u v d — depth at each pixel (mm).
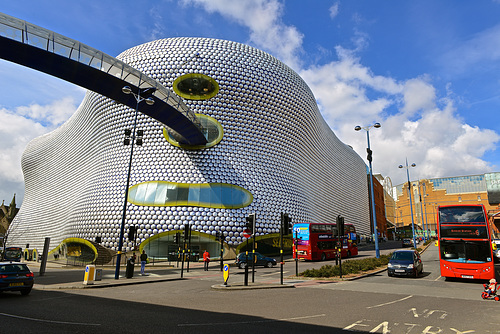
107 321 8383
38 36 23953
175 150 42000
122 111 44375
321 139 63625
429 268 25828
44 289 16188
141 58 44250
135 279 20156
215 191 40375
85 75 27469
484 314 9680
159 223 38000
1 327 7598
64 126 68875
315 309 10266
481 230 18312
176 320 8562
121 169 41969
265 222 41719
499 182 62375
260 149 44719
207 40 46688
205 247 38281
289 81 49844
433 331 7613
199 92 43625
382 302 11633
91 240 40000
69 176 58188
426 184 113312
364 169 102125
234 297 13031
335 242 36688
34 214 70938
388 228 122375
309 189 53469
